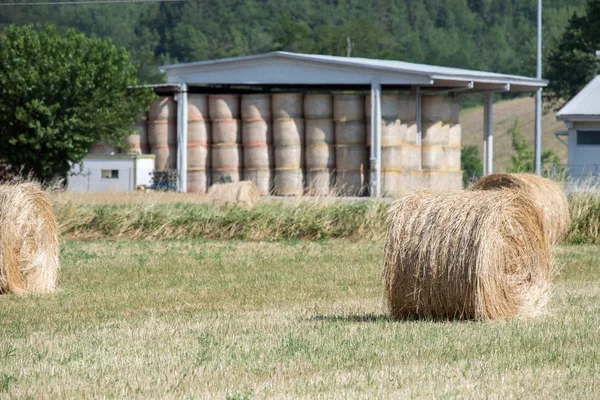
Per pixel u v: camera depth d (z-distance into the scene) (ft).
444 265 99.40
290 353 83.46
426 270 99.96
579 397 68.03
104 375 75.97
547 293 106.32
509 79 361.10
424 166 379.96
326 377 74.38
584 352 82.99
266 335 92.68
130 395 69.62
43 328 100.22
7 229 126.93
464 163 652.07
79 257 171.63
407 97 371.35
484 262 98.43
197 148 372.99
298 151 368.89
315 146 366.43
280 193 368.68
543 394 68.80
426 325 97.45
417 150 375.86
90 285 137.18
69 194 229.86
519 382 72.23
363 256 175.32
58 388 71.77
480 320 99.76
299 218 212.23
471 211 100.01
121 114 363.35
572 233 202.80
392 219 102.27
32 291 129.80
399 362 79.66
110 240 208.44
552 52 646.74
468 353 82.84
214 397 68.49
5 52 349.61
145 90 367.86
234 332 95.09
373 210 213.05
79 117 352.08
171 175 375.45
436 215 100.78
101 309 114.93
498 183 194.90
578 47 612.70
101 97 355.36
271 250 186.29
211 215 214.48
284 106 367.45
